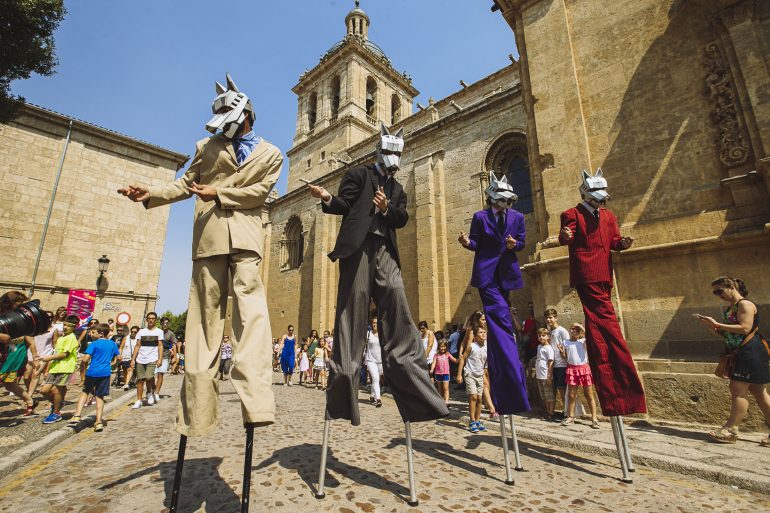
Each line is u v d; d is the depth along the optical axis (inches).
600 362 138.9
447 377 343.0
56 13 402.0
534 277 305.4
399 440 185.9
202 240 97.2
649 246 245.3
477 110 729.6
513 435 143.1
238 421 232.2
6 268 705.6
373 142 1118.4
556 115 309.9
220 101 107.1
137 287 834.2
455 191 737.6
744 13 239.3
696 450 161.8
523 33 351.6
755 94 226.5
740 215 222.2
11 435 191.5
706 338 221.1
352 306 112.5
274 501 102.7
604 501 111.0
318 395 416.8
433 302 697.6
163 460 144.8
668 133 259.4
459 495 111.0
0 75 395.2
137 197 98.7
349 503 102.2
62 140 798.5
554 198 298.2
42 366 326.0
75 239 781.9
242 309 91.1
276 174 109.1
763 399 170.9
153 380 333.1
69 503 103.0
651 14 281.4
